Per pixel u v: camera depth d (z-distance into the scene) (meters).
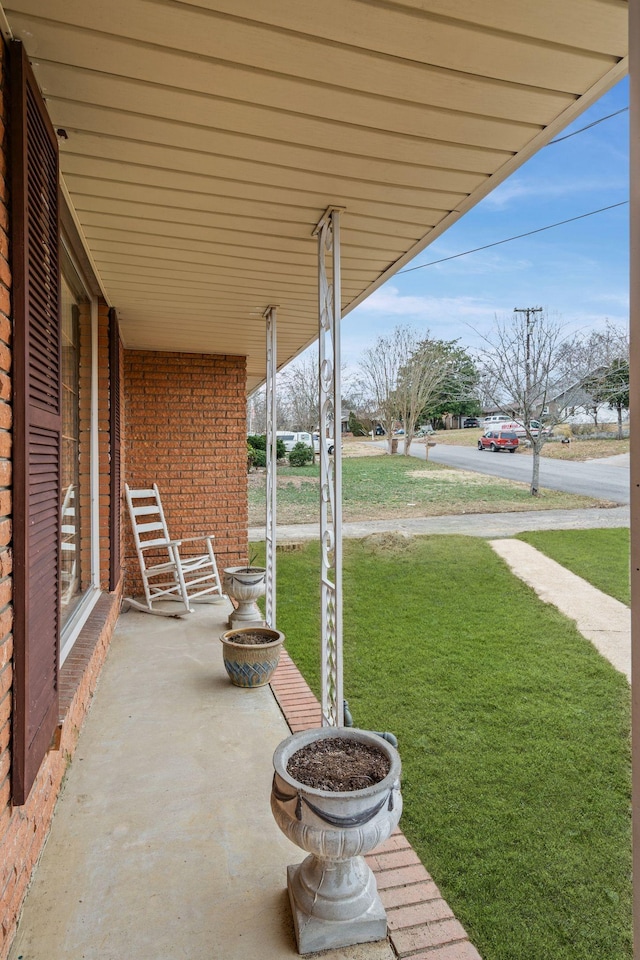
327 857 1.50
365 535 9.77
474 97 1.77
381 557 8.41
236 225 2.68
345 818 1.47
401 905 1.74
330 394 2.86
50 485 1.86
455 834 2.47
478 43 1.54
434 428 24.39
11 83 1.46
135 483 5.77
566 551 8.16
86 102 1.78
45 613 1.77
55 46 1.53
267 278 3.42
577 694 4.12
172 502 5.86
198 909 1.72
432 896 1.78
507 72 1.66
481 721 3.69
